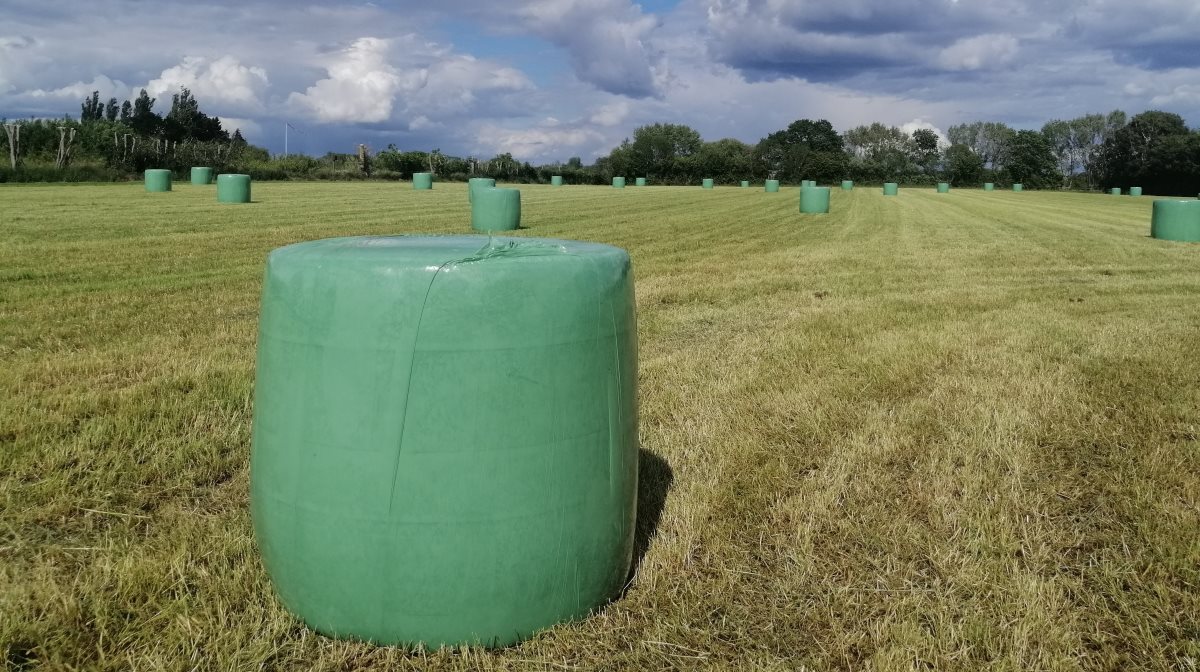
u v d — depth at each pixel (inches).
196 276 379.2
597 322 99.4
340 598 97.2
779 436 173.2
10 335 249.8
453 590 95.7
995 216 1032.2
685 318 309.4
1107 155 3068.4
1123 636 102.6
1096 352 251.3
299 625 101.9
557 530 98.7
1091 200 1828.2
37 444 156.7
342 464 93.4
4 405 177.0
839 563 120.1
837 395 203.2
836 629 102.6
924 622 106.0
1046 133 3831.2
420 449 92.0
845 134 4313.5
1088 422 184.7
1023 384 212.8
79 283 350.3
